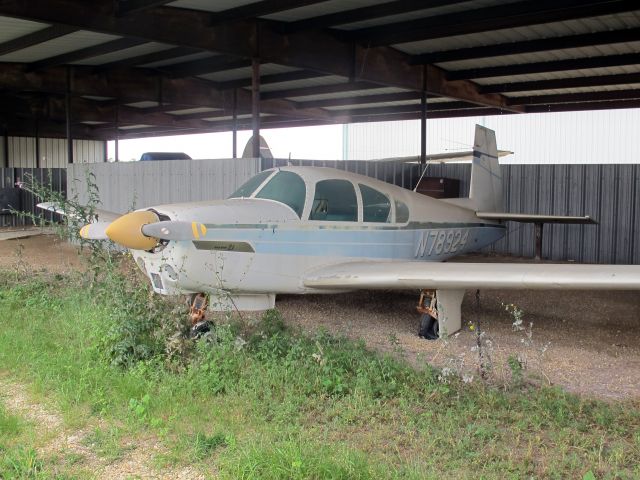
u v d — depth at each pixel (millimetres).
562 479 3477
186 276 5918
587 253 12438
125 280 6602
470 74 14031
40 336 5969
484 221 9492
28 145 26906
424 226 8047
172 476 3455
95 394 4527
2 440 3814
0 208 19656
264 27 11047
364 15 10133
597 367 5734
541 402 4539
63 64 14492
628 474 3520
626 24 10453
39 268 10781
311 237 6695
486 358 5887
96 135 27984
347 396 4613
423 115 13750
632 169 11805
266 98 18469
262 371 5016
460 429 4137
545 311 8336
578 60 12688
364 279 6281
